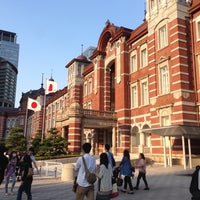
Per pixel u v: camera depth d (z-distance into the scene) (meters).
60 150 27.66
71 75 47.75
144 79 27.75
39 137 36.03
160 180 14.47
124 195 10.50
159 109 23.97
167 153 22.42
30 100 36.03
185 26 23.22
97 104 35.94
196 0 23.34
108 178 6.57
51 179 16.17
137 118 28.47
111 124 30.75
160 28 25.25
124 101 29.88
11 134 42.25
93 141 35.97
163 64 24.09
